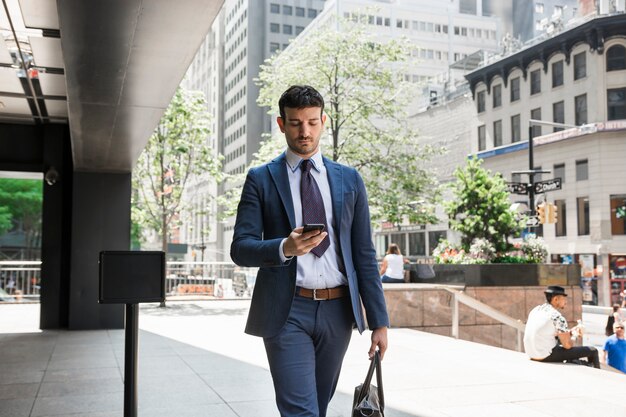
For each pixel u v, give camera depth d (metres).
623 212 36.12
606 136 36.59
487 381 6.27
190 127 20.64
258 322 2.54
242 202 2.64
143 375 6.52
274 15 95.94
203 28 5.19
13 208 37.94
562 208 39.44
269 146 23.52
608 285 36.31
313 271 2.57
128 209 11.23
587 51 37.50
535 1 72.62
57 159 11.20
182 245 51.91
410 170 23.16
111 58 5.88
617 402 5.31
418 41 73.94
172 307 16.56
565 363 7.52
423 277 14.67
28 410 4.95
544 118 41.00
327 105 23.61
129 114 7.70
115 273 3.29
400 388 5.89
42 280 11.09
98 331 10.66
